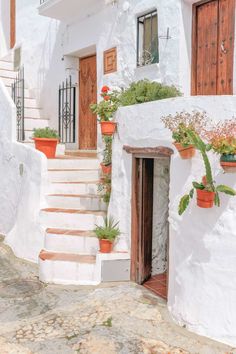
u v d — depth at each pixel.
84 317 3.99
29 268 5.67
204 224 3.61
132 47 6.55
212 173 3.54
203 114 3.64
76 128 8.88
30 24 10.24
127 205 5.04
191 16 5.72
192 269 3.71
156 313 4.06
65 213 5.74
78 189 6.45
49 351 3.36
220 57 5.37
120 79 6.87
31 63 10.19
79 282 4.94
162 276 5.32
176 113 3.93
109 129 5.14
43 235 5.78
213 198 3.44
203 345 3.44
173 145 4.03
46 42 9.52
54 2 7.67
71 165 6.98
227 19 5.25
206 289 3.58
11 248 6.58
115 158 5.23
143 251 4.99
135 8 6.43
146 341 3.50
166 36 5.85
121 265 4.97
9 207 7.28
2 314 4.13
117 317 3.96
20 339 3.58
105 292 4.62
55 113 9.19
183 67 5.68
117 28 6.91
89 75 8.57
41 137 6.91
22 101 8.70
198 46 5.71
